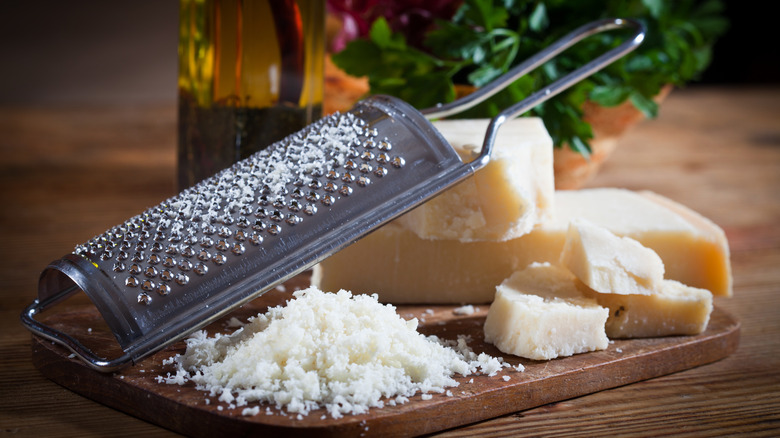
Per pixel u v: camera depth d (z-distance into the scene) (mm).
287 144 531
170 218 494
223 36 580
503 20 612
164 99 1437
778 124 1058
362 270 562
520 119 594
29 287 596
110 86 1416
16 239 660
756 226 717
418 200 501
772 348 545
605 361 500
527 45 625
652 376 513
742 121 1075
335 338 479
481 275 566
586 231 529
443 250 561
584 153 617
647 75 629
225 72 583
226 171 522
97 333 520
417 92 609
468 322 544
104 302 473
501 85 558
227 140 590
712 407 488
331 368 465
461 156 539
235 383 467
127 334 472
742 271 641
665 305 524
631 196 617
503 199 535
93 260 482
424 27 654
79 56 1399
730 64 1451
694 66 660
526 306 504
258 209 493
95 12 1396
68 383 490
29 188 757
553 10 645
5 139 914
